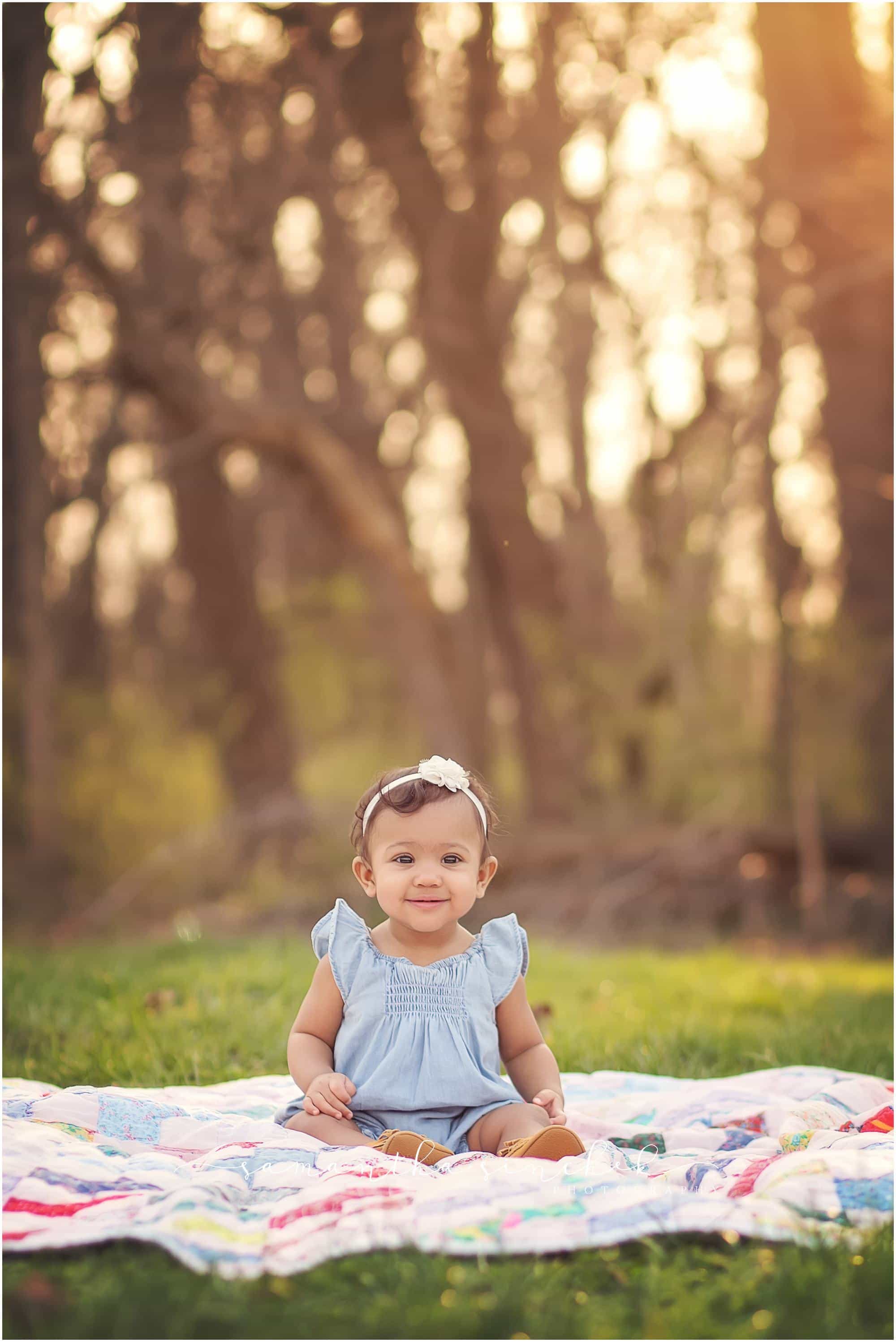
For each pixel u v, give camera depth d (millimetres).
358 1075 2939
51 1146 2564
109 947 7836
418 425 12992
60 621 13195
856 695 10953
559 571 12938
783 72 10109
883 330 10430
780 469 10930
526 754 12961
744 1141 2936
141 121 9484
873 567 10914
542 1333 1813
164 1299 1864
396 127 10469
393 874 2975
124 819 13844
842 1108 3289
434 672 13445
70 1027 4477
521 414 13047
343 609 16188
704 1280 1991
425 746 14016
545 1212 2164
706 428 11242
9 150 9391
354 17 9812
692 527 11398
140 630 16219
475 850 3031
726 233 10641
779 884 10773
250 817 12805
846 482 10883
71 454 11023
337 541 13195
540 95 10383
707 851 10680
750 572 12102
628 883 10656
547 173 10680
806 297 10203
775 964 7648
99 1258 2061
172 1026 4422
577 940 10133
